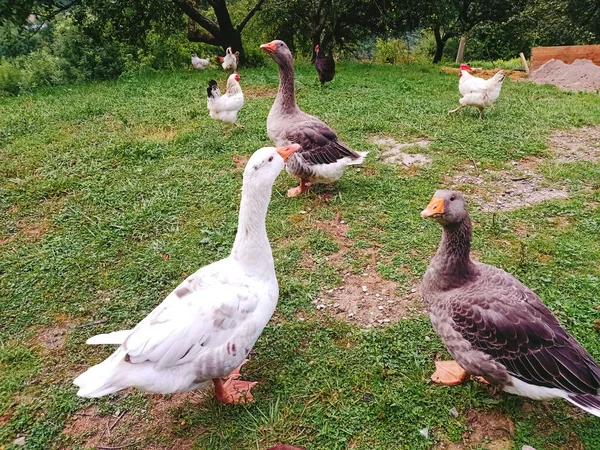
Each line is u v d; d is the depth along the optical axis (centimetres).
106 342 130
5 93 505
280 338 167
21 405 145
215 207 252
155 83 532
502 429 135
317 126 253
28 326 176
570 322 170
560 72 593
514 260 206
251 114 408
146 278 199
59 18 754
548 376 123
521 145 325
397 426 135
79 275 201
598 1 766
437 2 801
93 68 583
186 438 135
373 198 260
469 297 135
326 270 202
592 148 329
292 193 264
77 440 134
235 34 726
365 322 175
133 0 625
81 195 265
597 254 208
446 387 147
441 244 145
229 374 145
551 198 260
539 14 834
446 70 696
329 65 517
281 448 128
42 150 322
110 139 345
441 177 285
